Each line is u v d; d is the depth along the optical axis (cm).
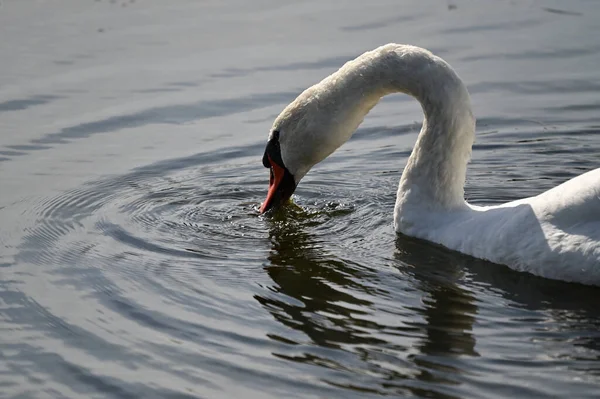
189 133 1689
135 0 2341
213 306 1094
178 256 1243
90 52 1994
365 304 1088
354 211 1410
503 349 975
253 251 1259
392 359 965
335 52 1970
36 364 991
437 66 1241
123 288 1148
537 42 2025
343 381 930
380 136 1709
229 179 1532
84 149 1627
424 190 1270
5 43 2033
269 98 1798
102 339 1031
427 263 1191
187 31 2106
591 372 925
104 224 1361
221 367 964
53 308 1104
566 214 1105
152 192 1478
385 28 2109
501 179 1519
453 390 905
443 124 1244
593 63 1917
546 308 1058
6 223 1361
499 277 1135
